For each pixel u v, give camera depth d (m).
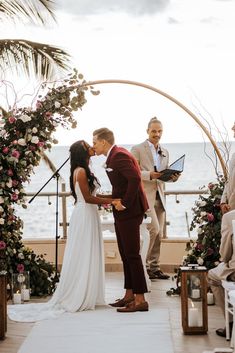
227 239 5.63
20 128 7.60
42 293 7.82
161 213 8.75
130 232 6.90
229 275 5.71
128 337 5.95
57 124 7.66
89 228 7.11
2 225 7.63
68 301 7.06
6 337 6.04
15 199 7.56
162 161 8.62
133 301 7.02
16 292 7.45
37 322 6.55
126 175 6.80
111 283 8.59
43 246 9.48
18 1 9.16
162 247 9.38
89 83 7.80
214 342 5.75
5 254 7.64
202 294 6.01
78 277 7.06
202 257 7.50
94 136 7.00
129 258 6.95
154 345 5.68
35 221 32.97
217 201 7.56
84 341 5.84
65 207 9.52
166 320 6.53
